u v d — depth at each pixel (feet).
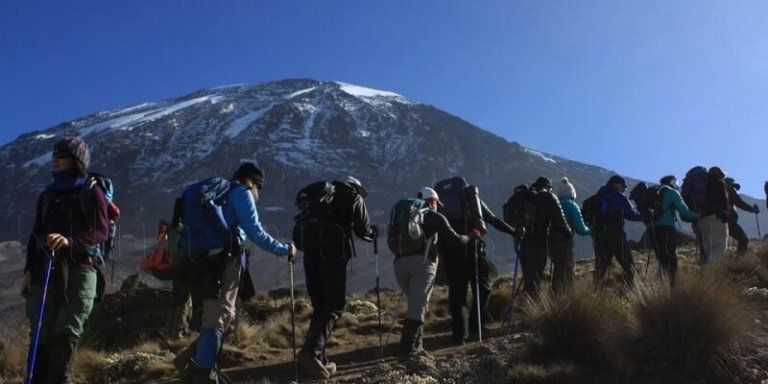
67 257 19.33
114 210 21.40
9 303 179.83
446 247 29.01
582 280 25.29
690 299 19.95
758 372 19.15
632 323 20.76
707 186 38.58
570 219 34.88
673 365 19.76
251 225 21.34
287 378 24.48
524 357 21.80
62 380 19.13
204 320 21.03
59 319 19.34
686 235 62.13
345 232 24.68
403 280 26.43
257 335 33.04
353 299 50.01
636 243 59.57
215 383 20.76
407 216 26.25
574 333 21.61
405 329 25.17
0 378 28.73
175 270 20.98
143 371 27.76
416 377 21.03
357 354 28.19
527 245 32.40
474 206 30.09
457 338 28.02
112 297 39.70
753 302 23.76
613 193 35.50
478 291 29.43
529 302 26.94
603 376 20.27
